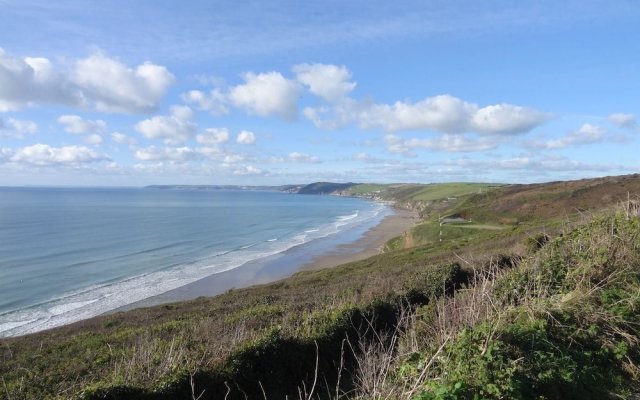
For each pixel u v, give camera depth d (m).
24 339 18.98
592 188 63.06
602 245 6.84
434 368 4.34
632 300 5.52
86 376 8.94
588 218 9.18
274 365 8.02
